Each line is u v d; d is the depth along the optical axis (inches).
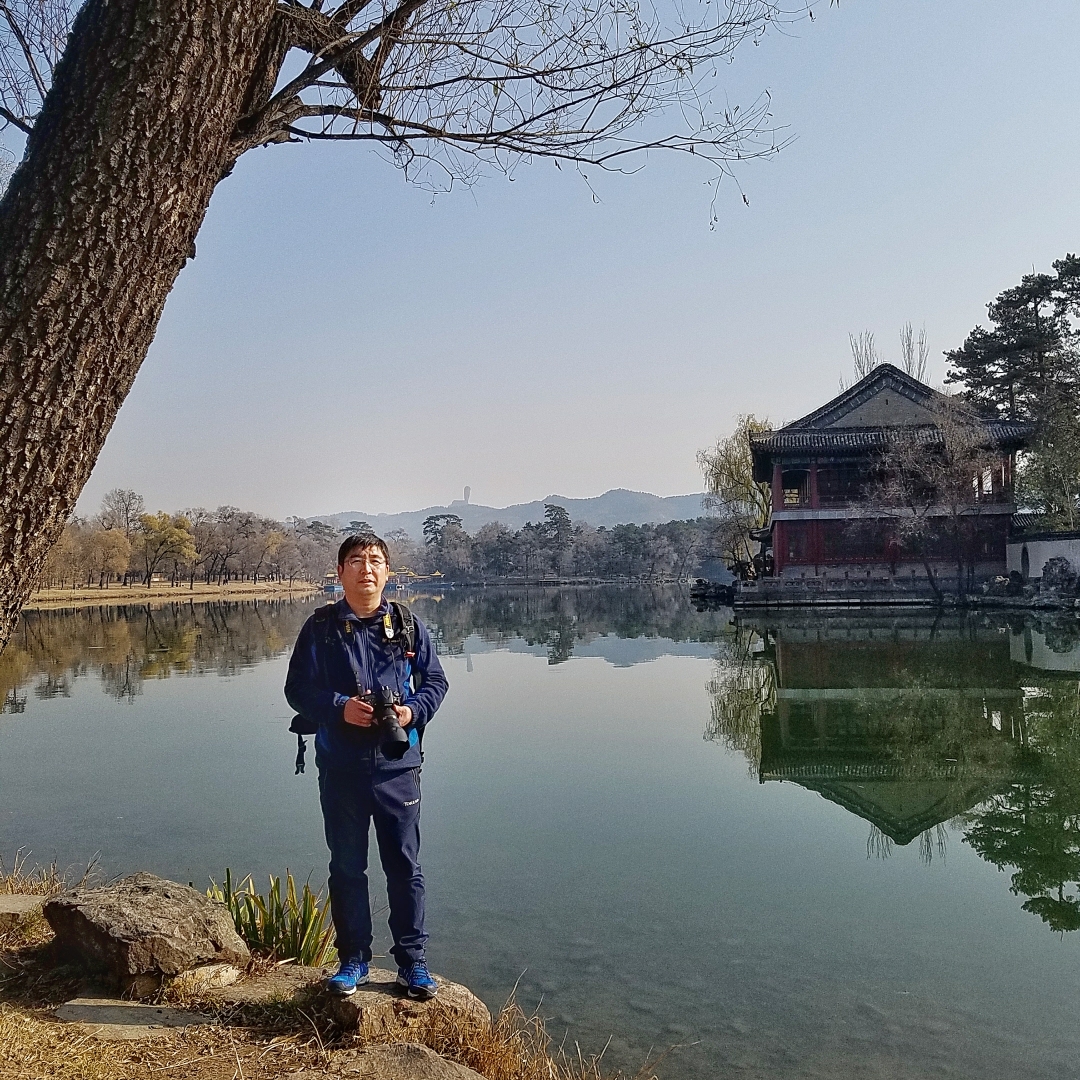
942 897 278.5
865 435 1770.4
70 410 107.0
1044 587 1464.1
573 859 316.5
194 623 1823.3
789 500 2076.8
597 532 5625.0
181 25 105.3
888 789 411.2
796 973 226.7
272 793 406.6
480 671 904.9
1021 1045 191.6
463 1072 131.3
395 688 150.9
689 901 275.7
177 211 110.6
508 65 153.9
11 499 105.2
